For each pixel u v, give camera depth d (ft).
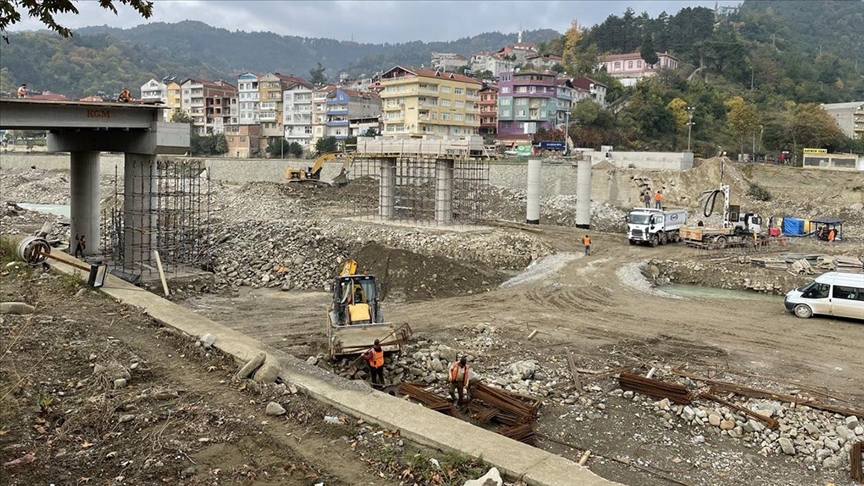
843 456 52.85
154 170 116.98
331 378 53.78
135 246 116.37
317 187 259.80
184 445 41.24
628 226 158.81
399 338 69.31
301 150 402.52
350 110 425.28
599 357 76.64
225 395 50.19
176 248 121.60
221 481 37.50
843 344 82.69
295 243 133.49
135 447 40.88
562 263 136.05
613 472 49.75
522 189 230.07
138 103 108.58
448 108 361.92
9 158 376.07
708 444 55.31
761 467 51.44
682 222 168.04
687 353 78.69
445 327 89.45
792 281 120.67
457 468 39.60
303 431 44.60
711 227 162.81
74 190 130.52
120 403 46.62
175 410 46.55
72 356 56.70
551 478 38.09
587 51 538.06
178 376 54.34
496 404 58.44
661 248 155.33
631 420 59.11
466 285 113.91
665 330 88.99
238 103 486.79
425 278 112.68
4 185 314.55
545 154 295.28
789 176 228.84
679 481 48.67
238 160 308.81
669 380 68.44
